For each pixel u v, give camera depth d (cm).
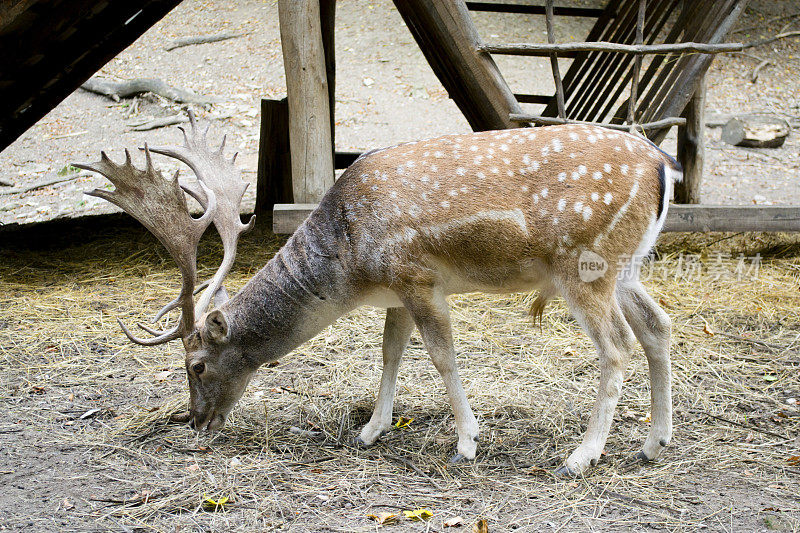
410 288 331
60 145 1160
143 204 346
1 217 897
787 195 904
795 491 318
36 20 579
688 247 678
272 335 356
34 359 476
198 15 1602
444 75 664
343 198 340
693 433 375
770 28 1511
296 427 387
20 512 304
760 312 541
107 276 632
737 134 1115
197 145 402
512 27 1476
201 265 654
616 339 331
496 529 291
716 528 290
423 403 416
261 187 825
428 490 322
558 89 550
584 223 317
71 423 393
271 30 1534
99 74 1372
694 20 588
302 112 545
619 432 378
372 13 1603
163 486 327
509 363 467
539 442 368
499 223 321
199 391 361
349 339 509
